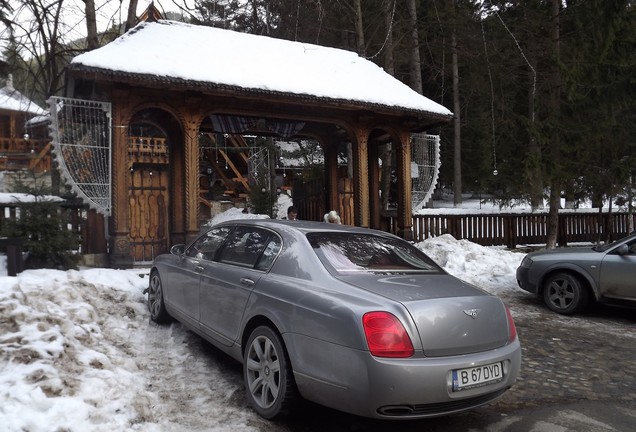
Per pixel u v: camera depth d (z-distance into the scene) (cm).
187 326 520
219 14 1944
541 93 1638
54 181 1488
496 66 1844
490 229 1595
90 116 946
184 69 966
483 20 1908
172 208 1128
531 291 821
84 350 430
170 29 1167
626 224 1938
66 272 705
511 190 1870
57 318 469
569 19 1625
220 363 483
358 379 307
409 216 1317
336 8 1784
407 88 1341
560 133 1508
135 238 1045
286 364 353
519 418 392
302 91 1066
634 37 1463
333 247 407
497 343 354
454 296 352
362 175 1247
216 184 3297
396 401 303
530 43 1697
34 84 1839
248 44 1248
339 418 380
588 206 2508
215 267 471
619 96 1417
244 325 404
